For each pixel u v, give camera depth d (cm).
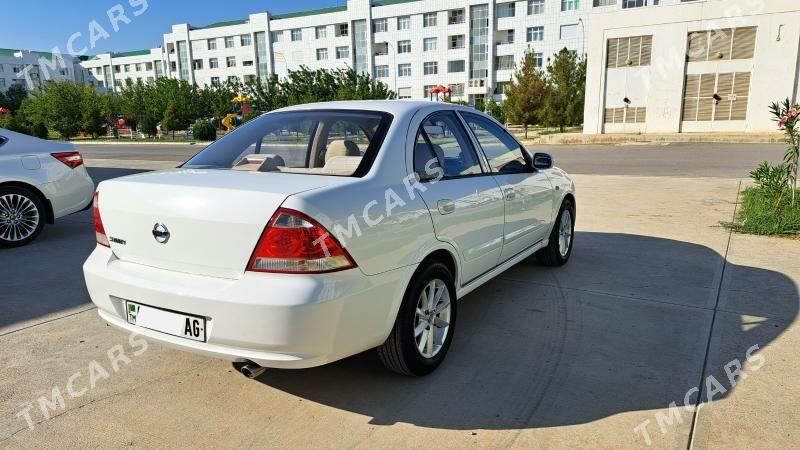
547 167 420
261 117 352
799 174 1070
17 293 434
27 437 242
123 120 5612
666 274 465
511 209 379
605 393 274
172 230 242
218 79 7425
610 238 599
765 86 2375
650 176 1151
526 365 305
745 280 444
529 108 2970
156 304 243
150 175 281
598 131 2755
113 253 270
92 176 1344
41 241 625
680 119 2575
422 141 306
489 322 367
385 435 242
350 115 309
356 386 285
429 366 293
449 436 240
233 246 228
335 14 6438
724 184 991
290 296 218
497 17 5559
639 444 232
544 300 409
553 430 243
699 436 236
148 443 238
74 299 420
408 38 6103
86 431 247
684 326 354
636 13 2558
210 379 294
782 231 598
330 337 231
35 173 602
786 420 247
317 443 237
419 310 287
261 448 234
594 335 344
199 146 3203
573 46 5231
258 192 229
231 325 224
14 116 5450
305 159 306
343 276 232
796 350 315
